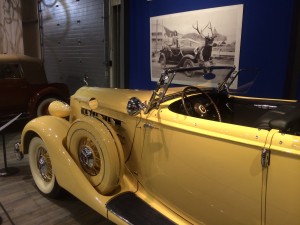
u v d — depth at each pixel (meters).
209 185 1.70
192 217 1.89
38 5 8.45
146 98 2.28
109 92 2.62
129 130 2.21
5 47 8.58
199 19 4.38
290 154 1.31
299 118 1.55
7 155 4.07
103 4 6.17
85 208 2.73
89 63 6.93
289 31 3.47
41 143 2.75
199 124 1.69
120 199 2.15
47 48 8.42
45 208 2.72
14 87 5.11
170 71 2.00
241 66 3.99
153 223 1.91
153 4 5.11
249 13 3.80
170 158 1.89
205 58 4.40
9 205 2.76
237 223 1.62
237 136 1.51
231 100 2.65
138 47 5.62
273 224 1.45
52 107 2.92
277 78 3.66
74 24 7.18
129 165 2.28
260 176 1.44
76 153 2.43
